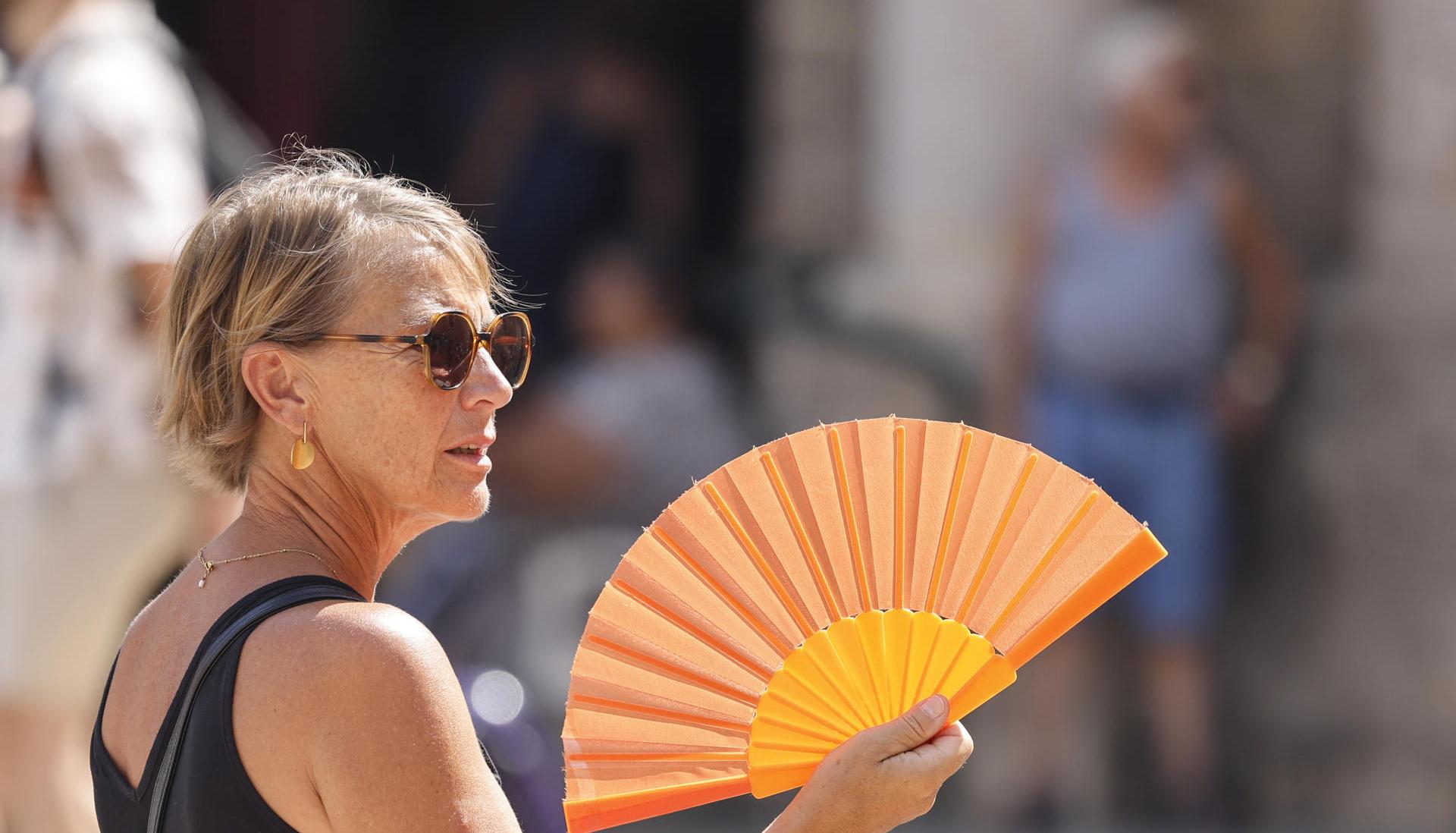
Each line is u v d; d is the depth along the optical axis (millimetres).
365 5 28172
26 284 13383
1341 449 23500
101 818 6660
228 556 6707
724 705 6742
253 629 6254
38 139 13414
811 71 25781
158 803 6250
